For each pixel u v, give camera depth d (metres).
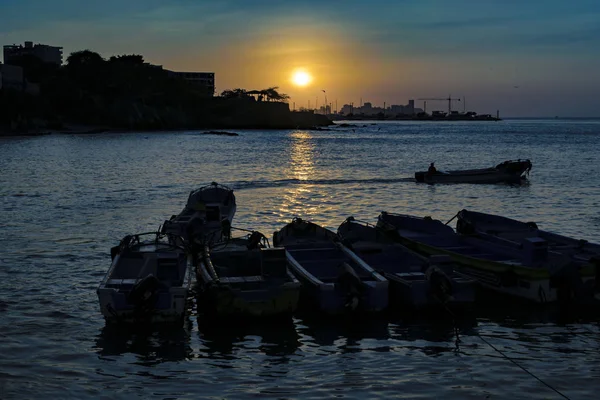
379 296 15.29
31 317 15.07
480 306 16.34
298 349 13.50
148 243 18.66
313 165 59.47
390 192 38.94
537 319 15.38
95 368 12.43
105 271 19.20
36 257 20.88
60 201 33.84
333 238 19.81
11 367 12.34
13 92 125.31
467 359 12.98
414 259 17.70
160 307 14.49
